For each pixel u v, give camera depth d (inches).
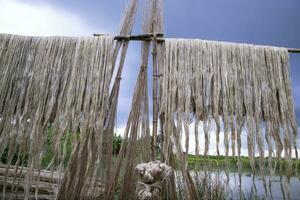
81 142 85.2
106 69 93.2
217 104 87.7
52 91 92.2
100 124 86.8
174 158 88.4
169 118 86.9
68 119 87.7
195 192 84.1
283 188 82.6
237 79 91.9
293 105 90.4
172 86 90.3
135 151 90.0
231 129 86.1
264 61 94.7
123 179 88.2
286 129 87.4
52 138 86.6
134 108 92.7
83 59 95.3
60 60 96.0
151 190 71.3
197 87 89.7
